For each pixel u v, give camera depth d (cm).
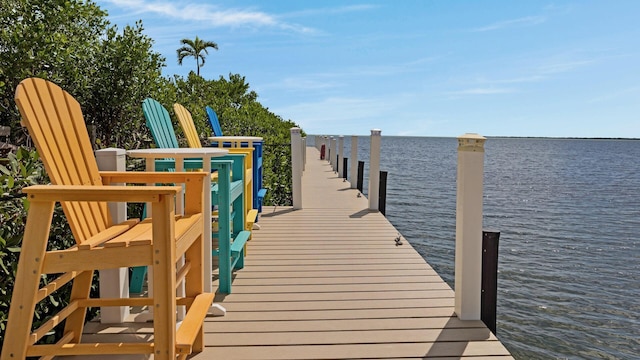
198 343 217
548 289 812
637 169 4378
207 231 255
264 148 884
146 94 475
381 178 673
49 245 222
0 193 182
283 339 232
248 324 251
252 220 392
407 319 260
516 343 598
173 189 154
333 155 1400
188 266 207
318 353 217
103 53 444
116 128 472
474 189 257
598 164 5156
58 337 227
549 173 3688
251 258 396
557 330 638
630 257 1047
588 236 1280
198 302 201
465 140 257
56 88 199
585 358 561
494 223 1454
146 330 235
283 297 296
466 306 259
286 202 925
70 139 199
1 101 369
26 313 152
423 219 1312
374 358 212
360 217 602
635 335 626
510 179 3045
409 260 389
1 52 348
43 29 364
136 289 297
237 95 1684
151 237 170
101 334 230
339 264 377
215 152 245
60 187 151
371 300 291
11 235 197
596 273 918
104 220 208
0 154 303
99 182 214
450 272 816
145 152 242
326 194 838
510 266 954
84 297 197
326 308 276
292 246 440
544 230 1353
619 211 1753
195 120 661
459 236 261
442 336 237
